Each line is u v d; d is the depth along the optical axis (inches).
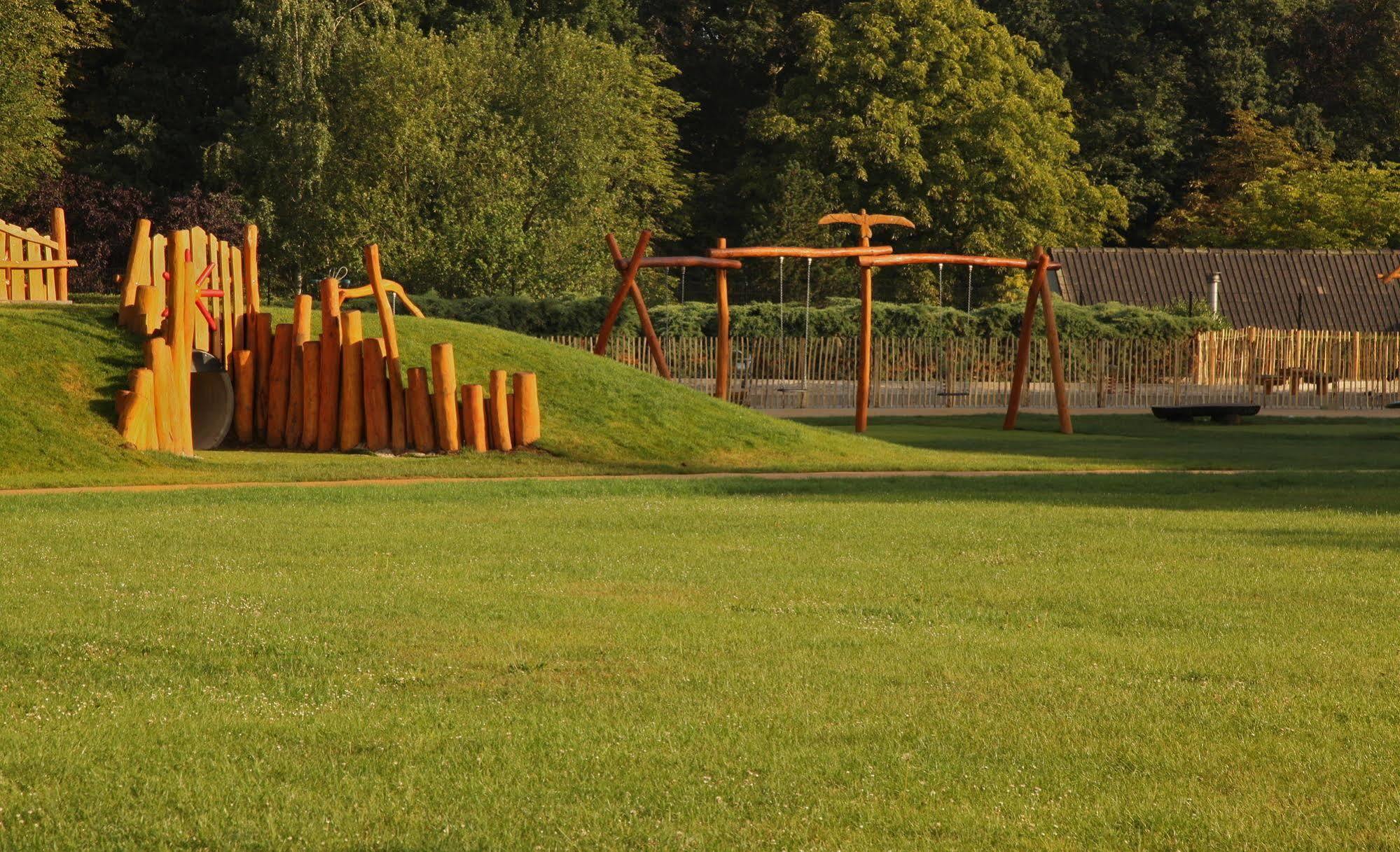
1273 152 7057.1
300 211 5167.3
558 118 5570.9
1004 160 6540.4
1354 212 6830.7
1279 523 1562.5
